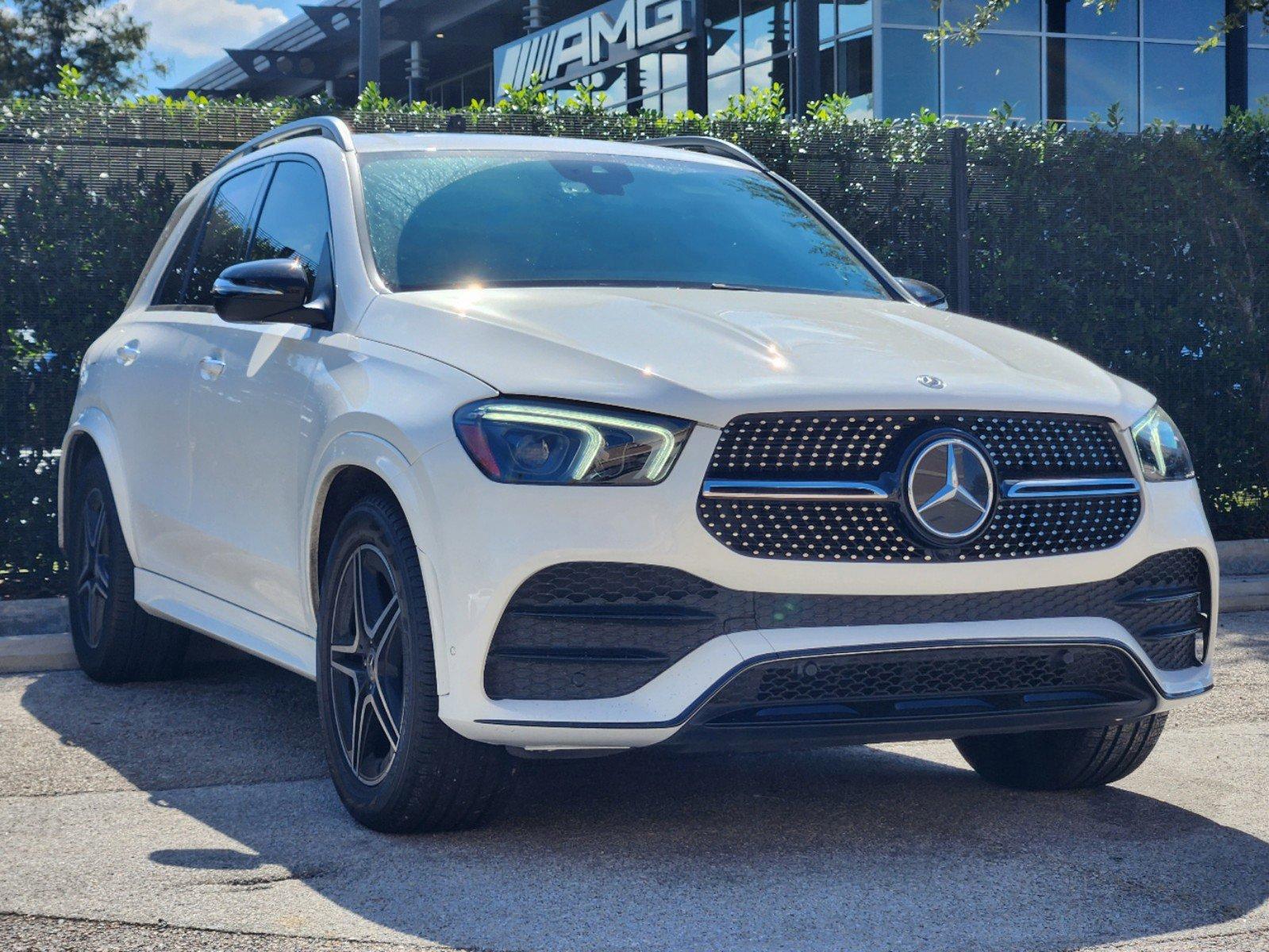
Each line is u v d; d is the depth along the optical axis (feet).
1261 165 31.22
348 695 13.02
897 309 14.79
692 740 11.06
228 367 15.71
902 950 9.86
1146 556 12.37
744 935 10.11
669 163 17.70
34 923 10.28
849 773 14.90
